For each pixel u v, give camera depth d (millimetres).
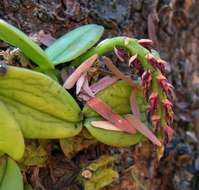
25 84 175
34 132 179
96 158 207
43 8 207
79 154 205
